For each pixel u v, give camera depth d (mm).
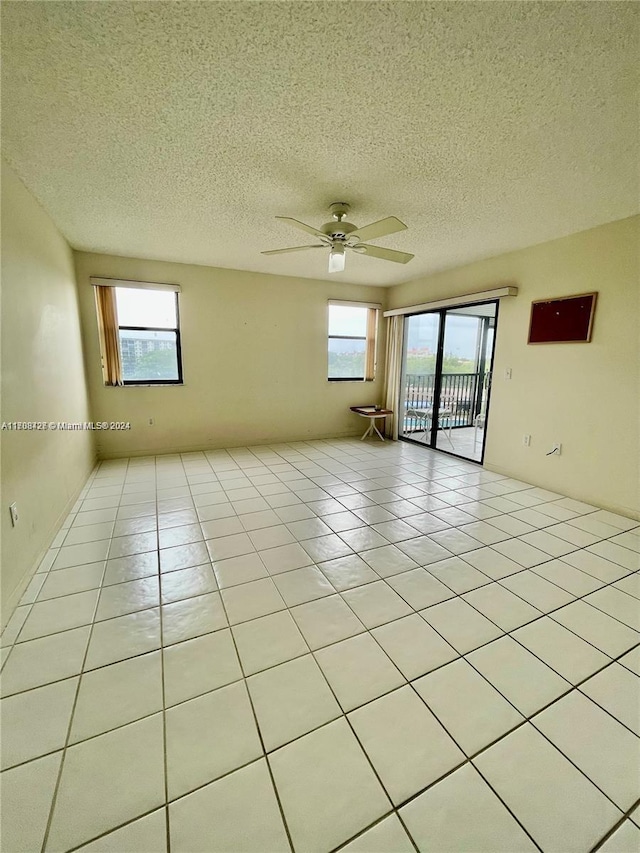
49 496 2572
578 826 1046
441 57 1437
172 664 1573
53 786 1123
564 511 3172
